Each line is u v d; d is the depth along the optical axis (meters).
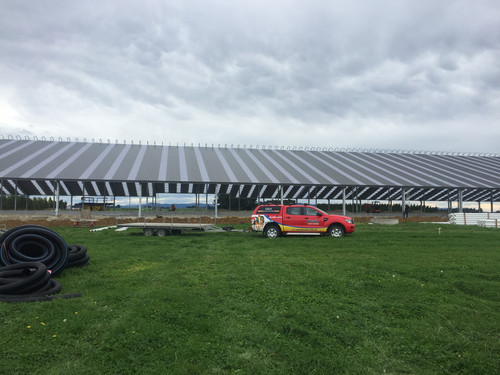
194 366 4.16
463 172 41.88
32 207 31.11
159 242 15.22
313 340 4.98
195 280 8.15
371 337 5.17
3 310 5.81
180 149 41.62
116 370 4.10
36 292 6.83
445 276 8.56
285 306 6.36
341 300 6.75
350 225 17.80
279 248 13.52
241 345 4.78
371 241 15.65
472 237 17.36
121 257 11.16
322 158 43.16
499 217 29.08
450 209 40.53
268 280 8.12
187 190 33.16
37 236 8.55
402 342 5.00
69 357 4.39
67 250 8.84
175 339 4.93
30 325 5.25
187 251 12.64
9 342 4.71
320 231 17.66
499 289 7.39
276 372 4.14
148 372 4.06
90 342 4.80
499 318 5.87
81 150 36.88
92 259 10.76
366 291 7.34
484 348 4.81
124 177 30.34
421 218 34.62
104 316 5.72
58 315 5.69
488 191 39.34
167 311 5.94
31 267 7.37
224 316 5.85
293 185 33.31
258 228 17.92
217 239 16.50
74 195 32.16
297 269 9.37
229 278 8.34
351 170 38.75
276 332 5.21
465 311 6.16
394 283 7.89
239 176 33.66
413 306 6.36
